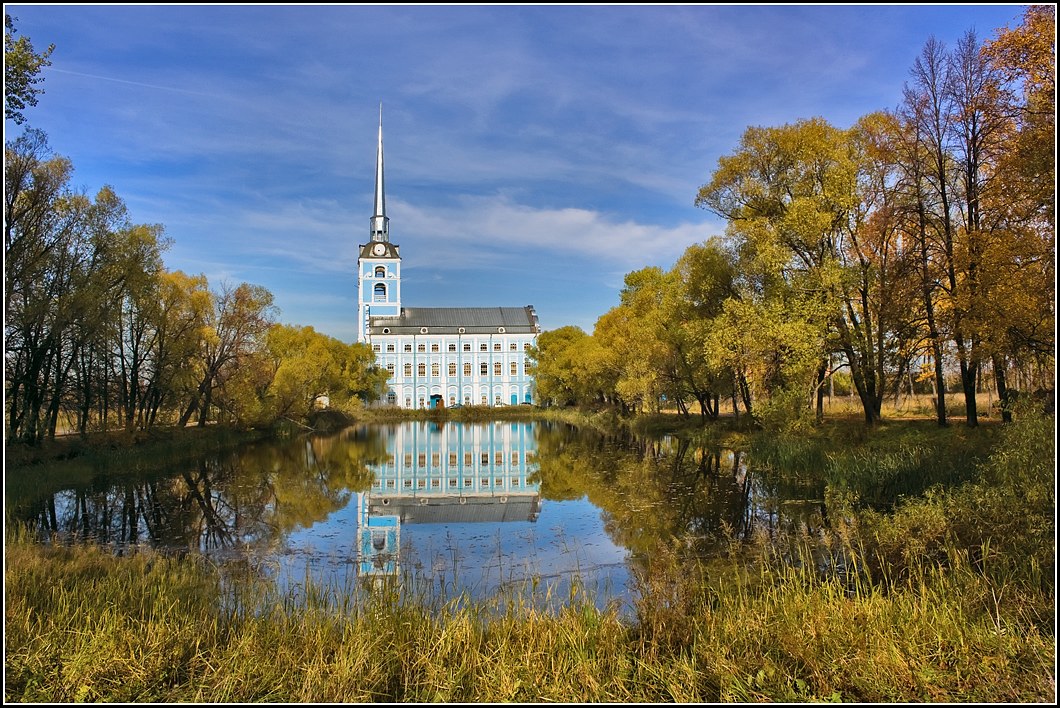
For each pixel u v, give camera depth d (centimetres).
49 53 1778
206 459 3297
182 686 657
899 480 1698
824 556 1171
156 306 3244
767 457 2461
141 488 2384
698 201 2878
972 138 2164
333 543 1551
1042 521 967
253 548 1499
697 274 2934
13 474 2216
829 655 681
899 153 2373
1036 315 1673
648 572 1186
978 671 640
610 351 4634
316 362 5588
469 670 686
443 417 8619
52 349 2638
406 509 2009
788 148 2548
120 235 2864
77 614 792
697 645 732
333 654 718
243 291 4034
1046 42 1716
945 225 2256
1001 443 1553
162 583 991
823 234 2455
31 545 1262
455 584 1098
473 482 2689
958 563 903
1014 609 757
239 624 823
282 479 2672
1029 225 1866
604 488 2241
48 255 2512
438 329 10069
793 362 2438
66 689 638
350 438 5106
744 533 1441
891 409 3625
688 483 2186
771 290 2578
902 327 2400
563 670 675
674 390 3919
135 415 3712
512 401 10031
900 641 694
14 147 2325
